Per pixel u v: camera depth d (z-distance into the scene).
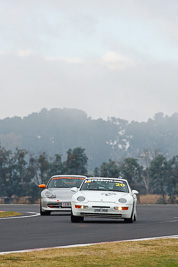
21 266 26.62
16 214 71.75
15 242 37.06
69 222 56.72
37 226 50.97
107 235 42.25
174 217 69.94
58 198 71.00
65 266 27.09
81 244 35.56
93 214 55.94
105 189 59.66
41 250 32.09
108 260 29.20
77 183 74.81
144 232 45.31
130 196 58.09
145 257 30.52
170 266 28.12
